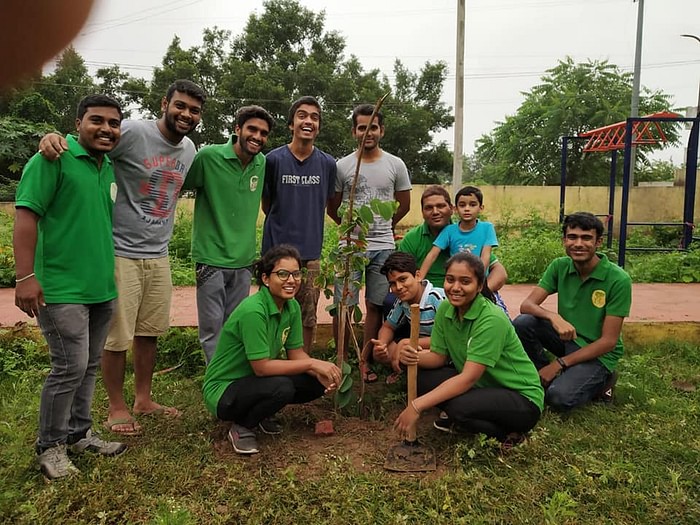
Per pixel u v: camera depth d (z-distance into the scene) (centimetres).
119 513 253
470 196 406
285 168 382
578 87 2139
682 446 312
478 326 311
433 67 2548
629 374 416
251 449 308
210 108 2066
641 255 1052
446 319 333
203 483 279
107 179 293
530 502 264
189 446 317
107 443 310
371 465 301
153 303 349
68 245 274
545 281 411
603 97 2077
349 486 277
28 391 387
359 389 409
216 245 362
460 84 1123
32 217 261
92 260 282
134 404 372
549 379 371
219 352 325
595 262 379
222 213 360
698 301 630
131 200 331
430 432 340
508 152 2272
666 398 386
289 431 343
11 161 1305
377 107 320
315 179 389
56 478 277
